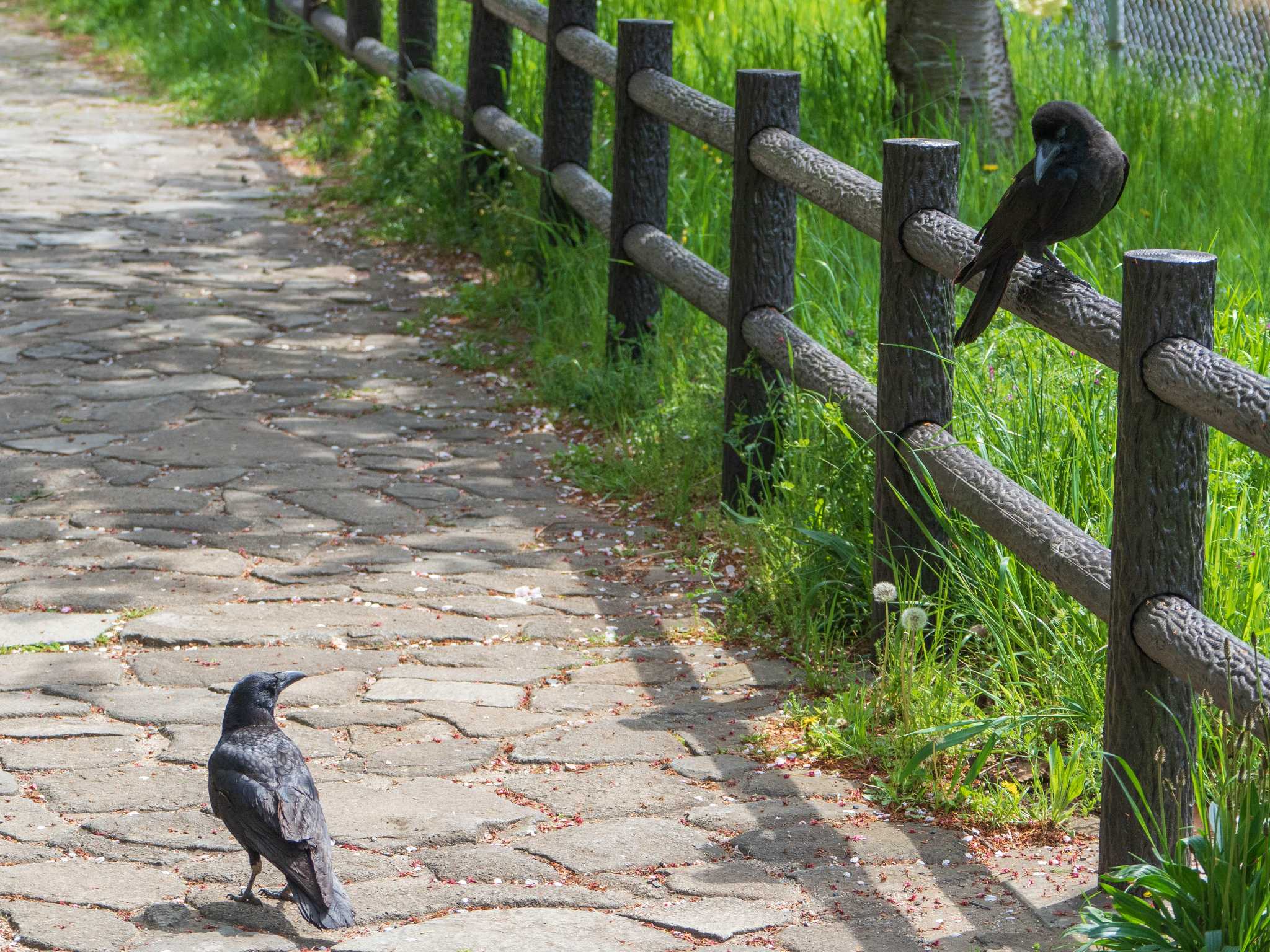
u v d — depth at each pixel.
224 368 14.58
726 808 7.35
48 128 25.88
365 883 6.69
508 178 18.28
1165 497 6.10
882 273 8.70
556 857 6.91
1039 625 8.23
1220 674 5.76
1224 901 5.43
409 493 11.70
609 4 21.84
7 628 9.37
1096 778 7.41
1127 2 22.81
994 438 9.07
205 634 9.30
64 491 11.55
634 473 11.73
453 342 15.48
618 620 9.61
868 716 8.00
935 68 16.94
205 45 29.73
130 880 6.72
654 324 13.60
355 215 20.39
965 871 6.80
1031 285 7.21
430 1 20.75
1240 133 16.66
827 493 9.80
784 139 10.30
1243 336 9.91
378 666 8.96
